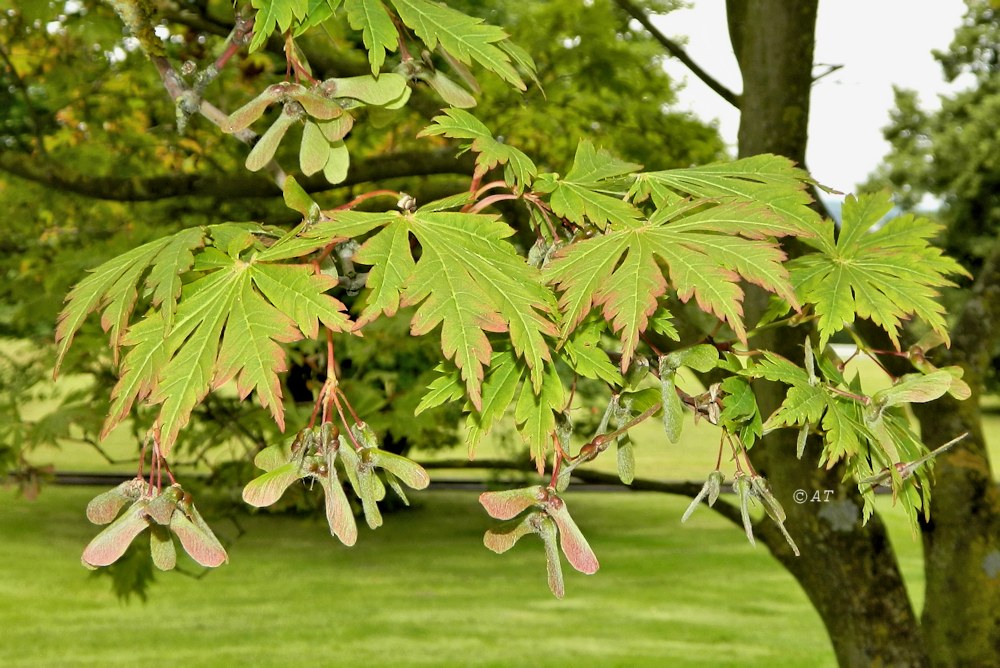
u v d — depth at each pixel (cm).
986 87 2491
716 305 128
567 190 153
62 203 513
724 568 1327
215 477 402
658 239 137
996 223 2398
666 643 982
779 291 128
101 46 485
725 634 1019
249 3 160
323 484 126
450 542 1470
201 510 402
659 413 143
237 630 1010
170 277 132
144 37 162
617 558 1376
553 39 483
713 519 1680
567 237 157
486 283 127
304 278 128
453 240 132
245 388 122
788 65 344
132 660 904
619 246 137
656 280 130
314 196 481
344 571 1276
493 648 959
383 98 145
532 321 125
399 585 1210
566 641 987
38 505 1541
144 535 424
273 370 122
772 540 394
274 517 1622
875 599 377
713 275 130
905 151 2539
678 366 144
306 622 1042
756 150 350
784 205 157
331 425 127
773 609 1124
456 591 1189
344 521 125
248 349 124
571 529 134
